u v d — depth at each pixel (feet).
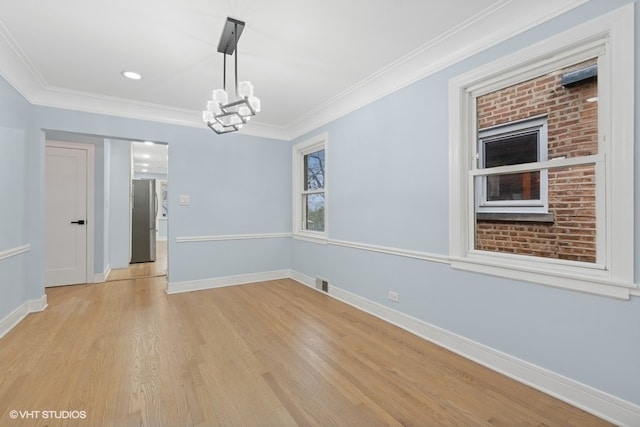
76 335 8.21
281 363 6.78
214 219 13.48
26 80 9.14
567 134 6.20
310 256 13.69
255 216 14.51
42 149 10.27
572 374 5.38
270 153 14.90
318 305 10.93
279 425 4.86
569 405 5.32
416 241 8.39
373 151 9.92
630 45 4.72
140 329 8.66
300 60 8.20
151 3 5.85
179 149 12.69
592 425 4.84
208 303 11.12
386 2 5.87
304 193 14.82
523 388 5.85
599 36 5.12
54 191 13.28
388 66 8.52
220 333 8.41
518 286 6.16
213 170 13.44
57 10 6.05
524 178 7.04
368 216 10.16
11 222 8.64
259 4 5.90
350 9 6.08
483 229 7.48
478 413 5.14
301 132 14.23
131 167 19.20
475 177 7.40
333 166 11.96
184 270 12.80
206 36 7.01
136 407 5.24
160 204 33.60
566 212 6.38
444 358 7.04
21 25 6.55
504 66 6.37
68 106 10.56
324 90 10.24
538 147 6.70
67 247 13.58
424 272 8.16
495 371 6.47
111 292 12.57
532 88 6.79
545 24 5.75
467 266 7.04
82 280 13.91
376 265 9.82
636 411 4.67
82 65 8.39
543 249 6.73
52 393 5.60
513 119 7.12
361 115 10.44
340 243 11.48
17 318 9.02
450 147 7.44
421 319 8.25
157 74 8.97
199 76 9.12
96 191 14.14
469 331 7.06
